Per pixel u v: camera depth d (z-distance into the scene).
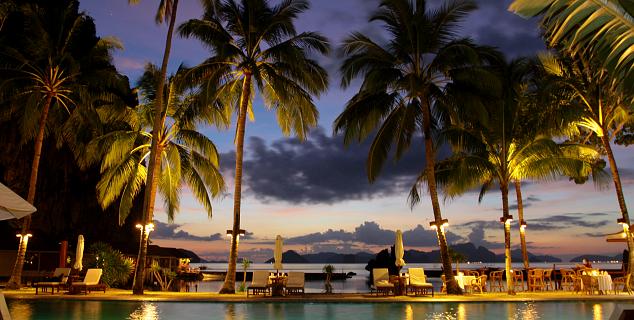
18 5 26.02
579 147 21.62
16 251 28.59
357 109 19.36
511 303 15.47
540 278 20.56
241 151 19.53
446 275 18.36
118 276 22.27
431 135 20.09
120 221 23.89
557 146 18.83
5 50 20.77
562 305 14.95
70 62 21.00
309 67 20.22
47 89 21.39
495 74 17.84
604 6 4.18
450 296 17.17
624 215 20.05
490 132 19.62
